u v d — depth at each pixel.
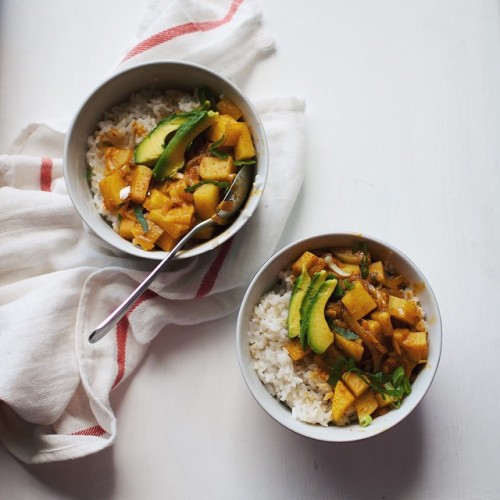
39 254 0.72
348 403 0.63
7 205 0.71
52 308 0.70
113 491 0.71
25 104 0.75
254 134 0.67
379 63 0.75
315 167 0.74
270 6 0.75
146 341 0.71
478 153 0.74
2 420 0.72
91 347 0.70
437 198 0.74
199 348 0.72
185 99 0.69
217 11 0.74
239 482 0.71
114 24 0.75
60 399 0.69
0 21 0.75
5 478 0.71
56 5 0.75
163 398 0.72
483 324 0.72
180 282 0.71
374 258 0.67
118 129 0.69
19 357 0.68
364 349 0.65
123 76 0.67
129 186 0.67
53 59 0.75
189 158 0.68
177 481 0.71
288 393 0.66
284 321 0.66
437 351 0.64
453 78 0.75
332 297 0.65
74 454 0.69
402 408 0.64
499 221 0.73
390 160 0.74
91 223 0.66
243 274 0.71
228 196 0.65
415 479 0.71
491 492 0.70
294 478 0.71
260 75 0.75
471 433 0.71
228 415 0.71
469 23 0.75
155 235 0.66
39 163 0.72
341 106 0.74
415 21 0.75
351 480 0.71
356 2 0.75
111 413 0.69
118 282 0.71
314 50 0.75
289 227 0.73
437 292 0.73
